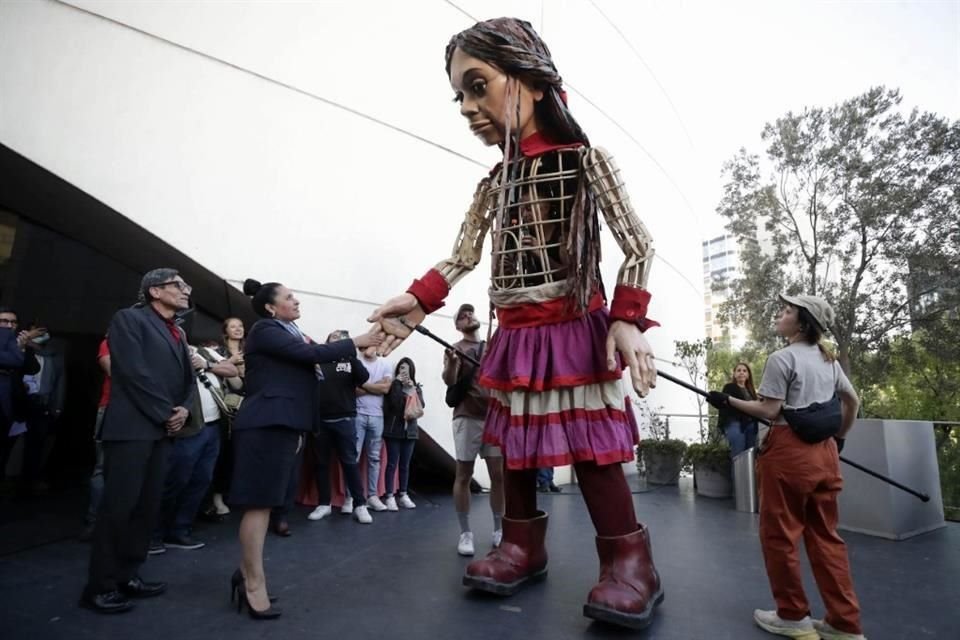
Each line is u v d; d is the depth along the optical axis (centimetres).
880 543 370
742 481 488
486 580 239
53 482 335
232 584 232
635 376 194
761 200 1692
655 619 222
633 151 873
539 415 220
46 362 340
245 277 430
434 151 562
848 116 1566
